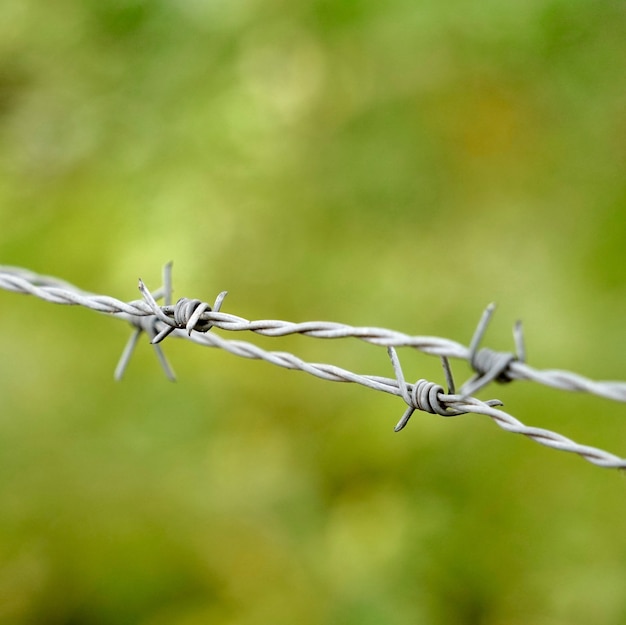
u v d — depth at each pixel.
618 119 5.18
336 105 5.48
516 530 3.97
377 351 4.59
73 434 4.49
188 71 5.66
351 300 4.86
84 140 5.61
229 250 5.05
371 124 5.39
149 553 4.08
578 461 4.08
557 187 5.10
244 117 5.42
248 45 5.66
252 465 4.38
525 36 5.43
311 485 4.31
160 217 5.15
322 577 3.97
